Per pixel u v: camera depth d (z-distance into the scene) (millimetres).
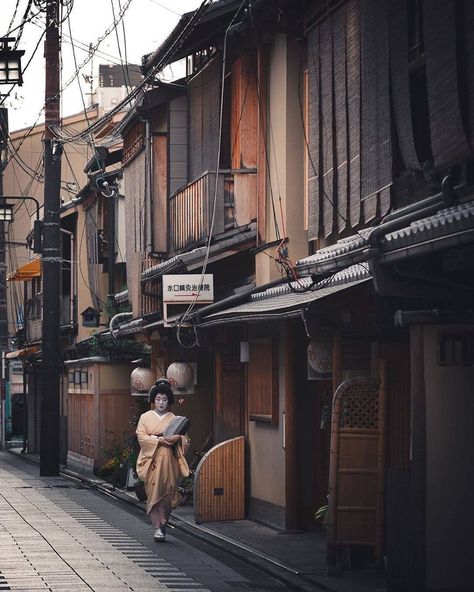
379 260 10750
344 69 16234
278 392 18609
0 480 29609
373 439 13633
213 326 19328
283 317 14766
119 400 32500
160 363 27078
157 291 25344
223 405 21781
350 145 16031
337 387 14859
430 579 11602
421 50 13555
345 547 13703
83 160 51594
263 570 14414
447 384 11742
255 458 19594
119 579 12992
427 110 13508
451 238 9438
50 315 31250
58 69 30078
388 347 13539
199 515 19203
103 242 36469
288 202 18891
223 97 19875
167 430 16875
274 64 19625
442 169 12742
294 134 18906
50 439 31203
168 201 24500
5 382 48781
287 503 17969
